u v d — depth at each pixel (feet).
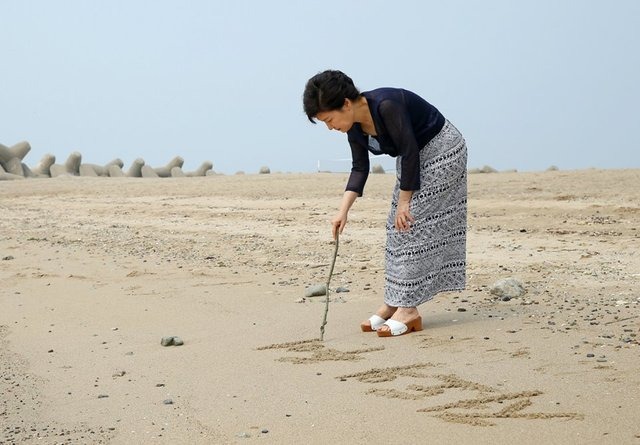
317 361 19.01
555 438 13.34
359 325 22.40
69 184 85.46
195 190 71.97
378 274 30.78
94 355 21.27
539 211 46.83
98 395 17.69
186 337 22.50
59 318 26.18
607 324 20.71
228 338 21.91
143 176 115.75
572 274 28.66
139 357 20.70
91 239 45.62
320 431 14.38
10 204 72.13
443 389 16.26
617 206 46.42
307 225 46.70
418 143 20.52
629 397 14.97
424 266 20.97
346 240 40.11
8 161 112.06
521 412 14.60
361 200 57.26
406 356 18.86
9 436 15.37
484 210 48.55
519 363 17.63
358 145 20.71
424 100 20.52
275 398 16.40
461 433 13.83
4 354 22.00
